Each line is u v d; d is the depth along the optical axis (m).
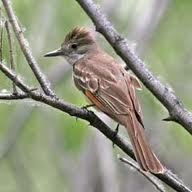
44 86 9.49
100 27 9.56
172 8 16.42
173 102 9.52
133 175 15.64
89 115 9.80
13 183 16.38
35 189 16.30
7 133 15.18
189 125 9.47
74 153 15.39
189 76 16.20
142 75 9.58
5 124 15.42
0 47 9.27
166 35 16.53
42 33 15.62
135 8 15.45
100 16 9.55
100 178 14.63
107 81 10.91
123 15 15.45
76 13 15.88
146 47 15.09
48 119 15.89
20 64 14.21
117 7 15.51
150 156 9.49
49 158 16.12
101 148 14.83
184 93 15.82
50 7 15.87
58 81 15.34
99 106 10.76
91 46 12.64
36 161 16.20
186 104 15.57
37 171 16.28
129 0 15.52
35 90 9.36
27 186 16.17
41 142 16.11
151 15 15.32
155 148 15.35
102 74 11.08
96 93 10.84
